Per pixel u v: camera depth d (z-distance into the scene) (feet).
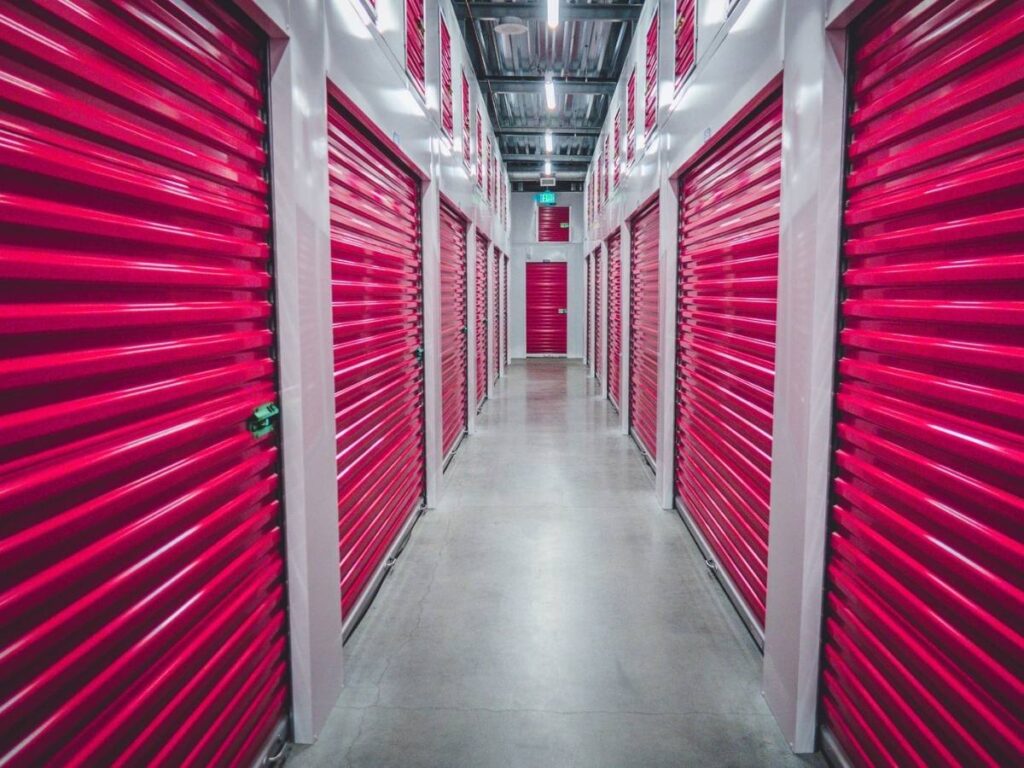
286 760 6.74
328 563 7.44
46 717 3.51
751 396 9.16
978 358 4.21
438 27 15.03
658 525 13.78
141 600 4.30
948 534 4.59
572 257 51.70
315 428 6.99
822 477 6.40
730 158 10.09
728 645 8.96
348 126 8.77
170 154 4.56
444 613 9.91
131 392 4.14
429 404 14.73
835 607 6.35
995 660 4.11
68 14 3.57
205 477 5.14
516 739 7.05
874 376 5.50
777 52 7.29
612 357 29.22
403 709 7.57
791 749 6.88
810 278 6.29
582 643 9.02
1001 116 4.00
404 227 12.61
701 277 12.15
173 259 4.65
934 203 4.62
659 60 14.96
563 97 29.94
